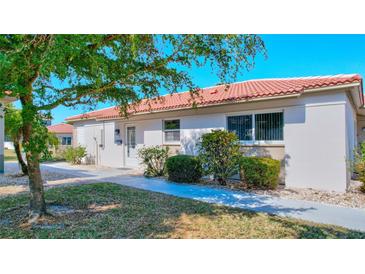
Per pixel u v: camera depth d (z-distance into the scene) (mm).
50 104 5930
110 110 20172
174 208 6754
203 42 5508
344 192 8414
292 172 9391
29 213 5934
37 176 6004
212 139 9648
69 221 5746
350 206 6934
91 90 6273
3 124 14000
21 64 4285
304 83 9711
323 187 8773
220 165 9664
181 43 5555
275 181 8969
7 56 3705
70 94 6273
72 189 9273
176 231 5137
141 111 14008
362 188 8539
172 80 6895
